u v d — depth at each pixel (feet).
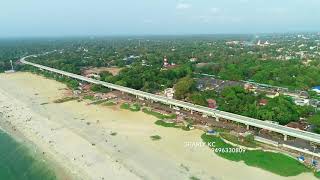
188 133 412.57
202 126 434.71
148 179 296.51
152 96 558.56
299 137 361.30
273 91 623.77
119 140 393.29
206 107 480.64
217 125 435.53
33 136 414.00
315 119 408.05
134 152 357.00
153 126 442.50
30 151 368.48
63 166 327.06
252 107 465.47
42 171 320.29
